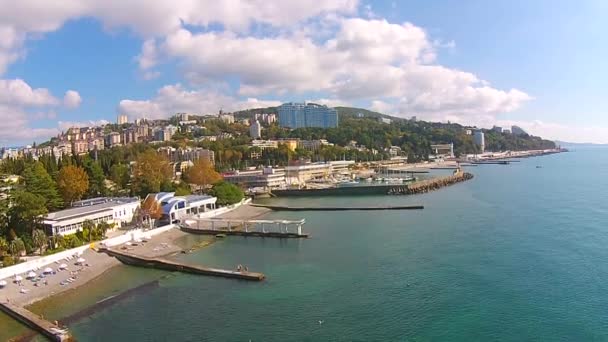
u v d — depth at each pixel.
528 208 195.38
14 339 78.19
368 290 97.75
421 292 95.44
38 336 79.25
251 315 86.44
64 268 114.25
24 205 135.12
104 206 168.50
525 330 77.50
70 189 189.00
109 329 81.62
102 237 145.50
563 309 85.25
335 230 167.12
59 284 105.19
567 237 137.12
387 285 100.38
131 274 114.94
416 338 75.69
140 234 152.25
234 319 84.81
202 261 127.88
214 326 82.00
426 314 84.50
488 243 133.50
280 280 107.12
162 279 110.31
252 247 144.38
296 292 98.25
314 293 97.25
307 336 77.25
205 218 188.75
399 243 139.00
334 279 106.12
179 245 149.00
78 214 151.75
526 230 149.12
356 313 85.94
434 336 76.19
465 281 101.00
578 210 184.50
